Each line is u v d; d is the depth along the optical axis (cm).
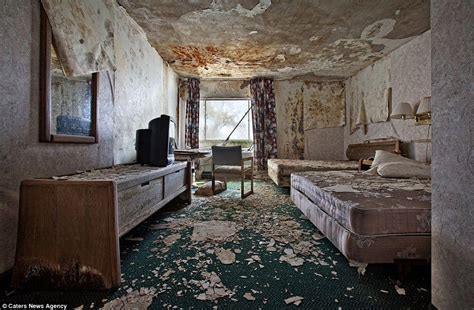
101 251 133
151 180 202
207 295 126
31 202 135
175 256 170
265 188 438
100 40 222
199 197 362
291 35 349
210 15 295
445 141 96
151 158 252
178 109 551
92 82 219
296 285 135
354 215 138
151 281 139
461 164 88
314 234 212
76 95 198
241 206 310
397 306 118
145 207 191
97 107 223
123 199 157
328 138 572
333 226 166
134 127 314
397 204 144
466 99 85
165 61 452
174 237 205
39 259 133
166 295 126
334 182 224
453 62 91
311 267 155
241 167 360
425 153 330
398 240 136
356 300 122
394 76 396
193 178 473
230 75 545
